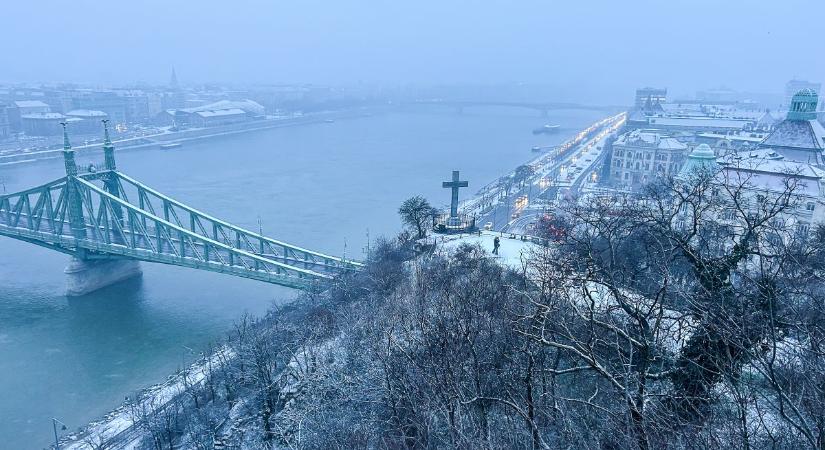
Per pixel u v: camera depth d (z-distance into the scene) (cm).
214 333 9956
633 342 2555
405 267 7506
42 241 12681
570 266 3922
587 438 2194
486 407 2708
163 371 8600
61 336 9856
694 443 1869
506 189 19862
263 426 5425
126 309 11100
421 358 3262
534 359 2705
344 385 4509
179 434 6191
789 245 3694
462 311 3378
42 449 6744
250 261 12506
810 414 1747
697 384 2281
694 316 2466
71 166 12419
